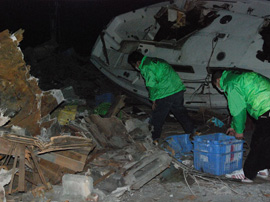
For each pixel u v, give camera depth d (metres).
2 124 3.62
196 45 6.89
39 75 11.13
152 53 7.53
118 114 6.09
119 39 8.45
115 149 4.79
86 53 17.31
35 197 3.49
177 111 5.59
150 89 5.51
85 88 10.40
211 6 7.59
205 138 4.83
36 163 3.68
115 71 8.15
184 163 4.84
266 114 4.04
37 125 4.13
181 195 3.98
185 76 6.87
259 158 4.18
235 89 4.07
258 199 3.86
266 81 4.07
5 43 3.73
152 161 4.25
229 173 4.51
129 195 3.99
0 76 3.68
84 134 4.78
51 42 12.71
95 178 4.10
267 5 7.27
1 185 3.38
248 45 6.37
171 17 7.72
